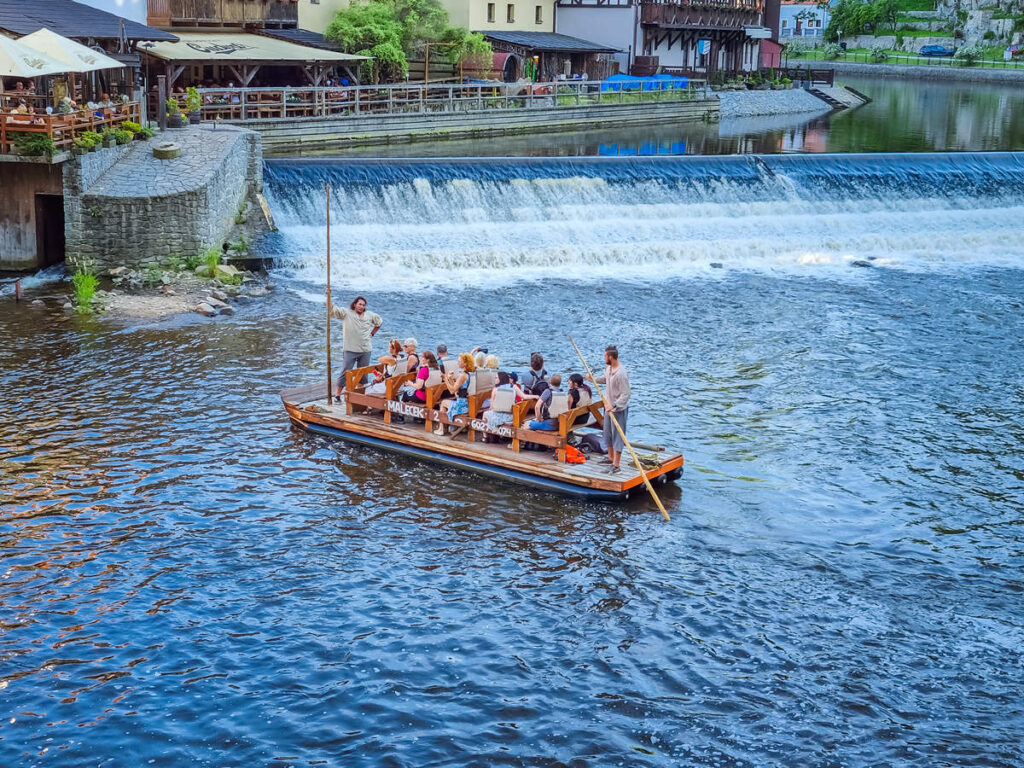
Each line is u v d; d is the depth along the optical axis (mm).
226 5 54719
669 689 12766
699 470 18859
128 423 20062
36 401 20906
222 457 18766
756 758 11617
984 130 64500
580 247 33906
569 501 17438
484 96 61500
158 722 12031
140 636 13578
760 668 13180
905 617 14391
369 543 16031
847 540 16484
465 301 29234
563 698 12578
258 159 34188
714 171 39469
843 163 41094
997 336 27406
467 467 18312
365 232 33750
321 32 63000
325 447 19297
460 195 35969
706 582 15133
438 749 11688
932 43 150000
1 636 13445
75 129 29516
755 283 32281
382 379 19984
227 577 15000
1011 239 37969
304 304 28172
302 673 12953
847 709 12445
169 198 29156
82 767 11336
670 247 34625
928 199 41219
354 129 51812
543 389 18594
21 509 16656
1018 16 143000
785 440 20344
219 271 29516
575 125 63812
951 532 16828
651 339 26484
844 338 26953
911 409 22156
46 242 30641
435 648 13492
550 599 14633
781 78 87250
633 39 79188
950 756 11672
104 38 40625
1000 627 14211
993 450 20109
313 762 11469
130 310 26734
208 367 23172
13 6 39594
